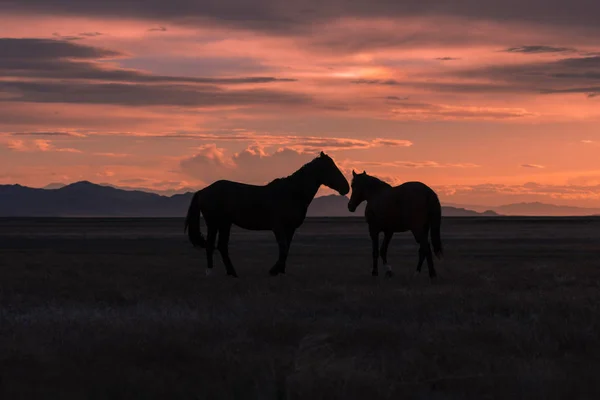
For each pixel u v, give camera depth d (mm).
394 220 22172
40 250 43562
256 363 9844
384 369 9523
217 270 25969
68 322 13305
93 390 8508
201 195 23219
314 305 15383
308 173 22781
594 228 96500
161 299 16828
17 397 8305
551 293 17438
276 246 48188
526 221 135875
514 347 11039
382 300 15922
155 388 8594
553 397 8266
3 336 12094
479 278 21828
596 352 10688
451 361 10070
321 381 8836
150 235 73250
